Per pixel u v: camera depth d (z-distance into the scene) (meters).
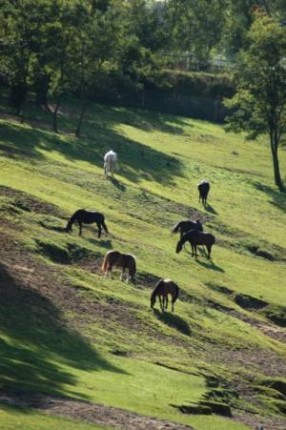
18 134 73.81
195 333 41.12
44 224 49.81
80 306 38.94
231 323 44.41
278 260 63.06
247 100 91.12
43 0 83.44
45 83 88.94
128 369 32.25
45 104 93.19
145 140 92.88
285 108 89.81
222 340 41.59
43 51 84.06
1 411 21.61
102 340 35.59
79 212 50.19
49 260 44.66
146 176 74.69
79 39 85.31
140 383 30.16
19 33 82.38
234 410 31.84
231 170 89.00
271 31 89.12
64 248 46.41
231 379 36.03
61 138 77.31
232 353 40.56
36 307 36.66
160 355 36.34
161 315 41.38
